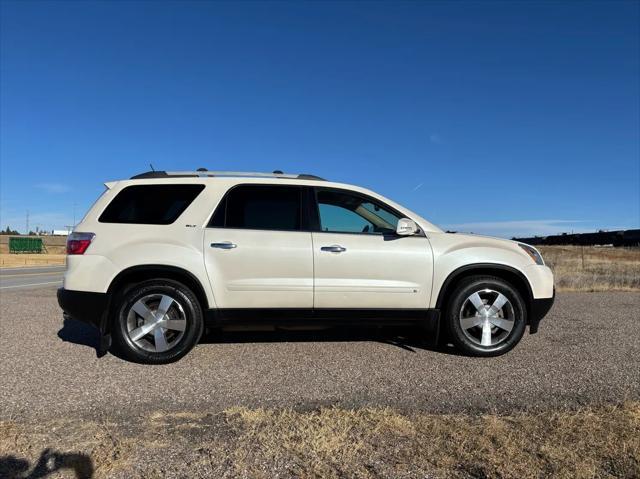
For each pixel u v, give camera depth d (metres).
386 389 4.69
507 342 5.80
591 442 3.46
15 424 3.86
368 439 3.55
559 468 3.12
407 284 5.71
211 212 5.65
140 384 4.82
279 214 5.75
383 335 6.90
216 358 5.71
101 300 5.41
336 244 5.66
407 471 3.12
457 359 5.72
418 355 5.89
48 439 3.60
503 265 5.82
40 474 3.11
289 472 3.12
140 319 5.50
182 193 5.73
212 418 3.98
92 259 5.45
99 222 5.60
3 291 13.58
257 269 5.54
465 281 5.81
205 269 5.48
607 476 3.04
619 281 13.92
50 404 4.29
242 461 3.25
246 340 6.57
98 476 3.08
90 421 3.93
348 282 5.63
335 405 4.26
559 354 5.96
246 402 4.35
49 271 28.78
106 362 5.56
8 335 6.94
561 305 9.88
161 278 5.50
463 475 3.07
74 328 7.44
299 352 6.00
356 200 5.93
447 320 5.81
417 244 5.80
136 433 3.70
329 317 5.66
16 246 73.00
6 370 5.25
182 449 3.43
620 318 8.34
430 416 3.97
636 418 3.87
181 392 4.60
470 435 3.59
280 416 3.97
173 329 5.45
